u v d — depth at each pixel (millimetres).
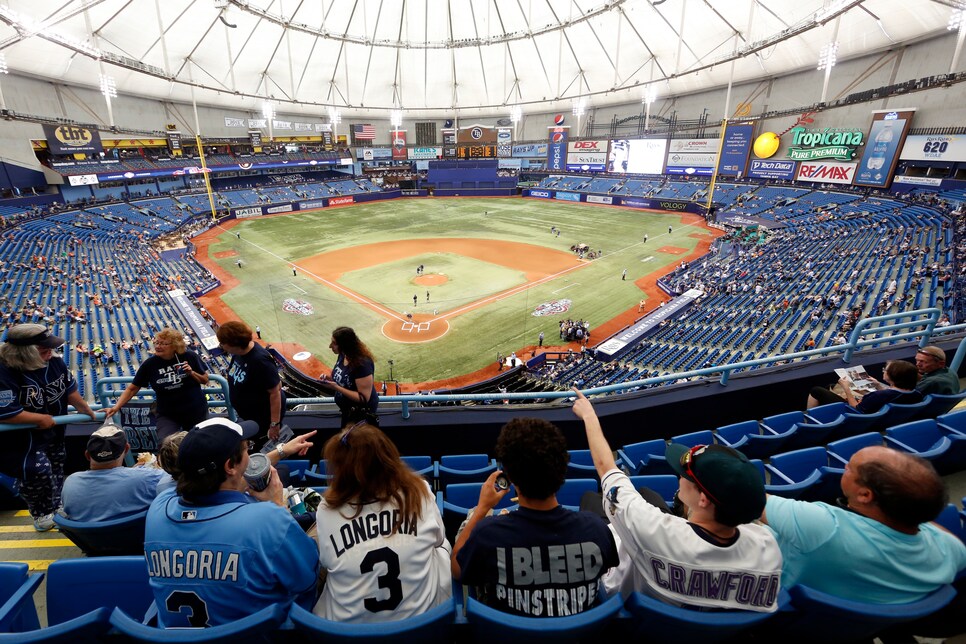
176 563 2500
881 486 2471
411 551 2578
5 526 4719
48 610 3057
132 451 5352
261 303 33562
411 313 31578
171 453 3076
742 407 7227
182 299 31141
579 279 38219
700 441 6074
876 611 2408
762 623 2785
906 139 45781
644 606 2457
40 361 4258
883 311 21781
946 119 42969
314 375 24359
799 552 2670
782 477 4871
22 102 48250
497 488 2930
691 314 28812
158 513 2619
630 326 27125
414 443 6457
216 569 2473
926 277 25344
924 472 2436
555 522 2434
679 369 21219
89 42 41938
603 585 2893
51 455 4730
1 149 46531
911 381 5949
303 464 5656
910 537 2516
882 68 49281
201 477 2523
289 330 29281
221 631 2260
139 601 3061
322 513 2629
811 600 2473
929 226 34219
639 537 2506
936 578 2553
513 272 40219
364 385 5000
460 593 2992
